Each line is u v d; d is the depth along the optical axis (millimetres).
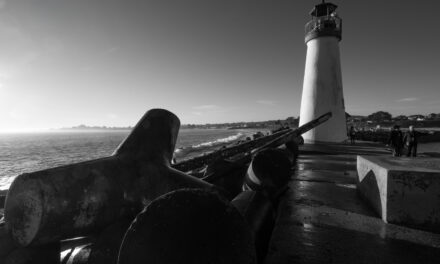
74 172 2197
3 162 31578
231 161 5266
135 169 2627
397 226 3369
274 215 3510
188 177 3035
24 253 2176
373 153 11656
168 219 1617
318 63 16969
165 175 2801
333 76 16703
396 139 11008
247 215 2617
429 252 2711
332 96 16641
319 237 3059
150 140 2916
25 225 2021
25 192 2012
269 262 2525
